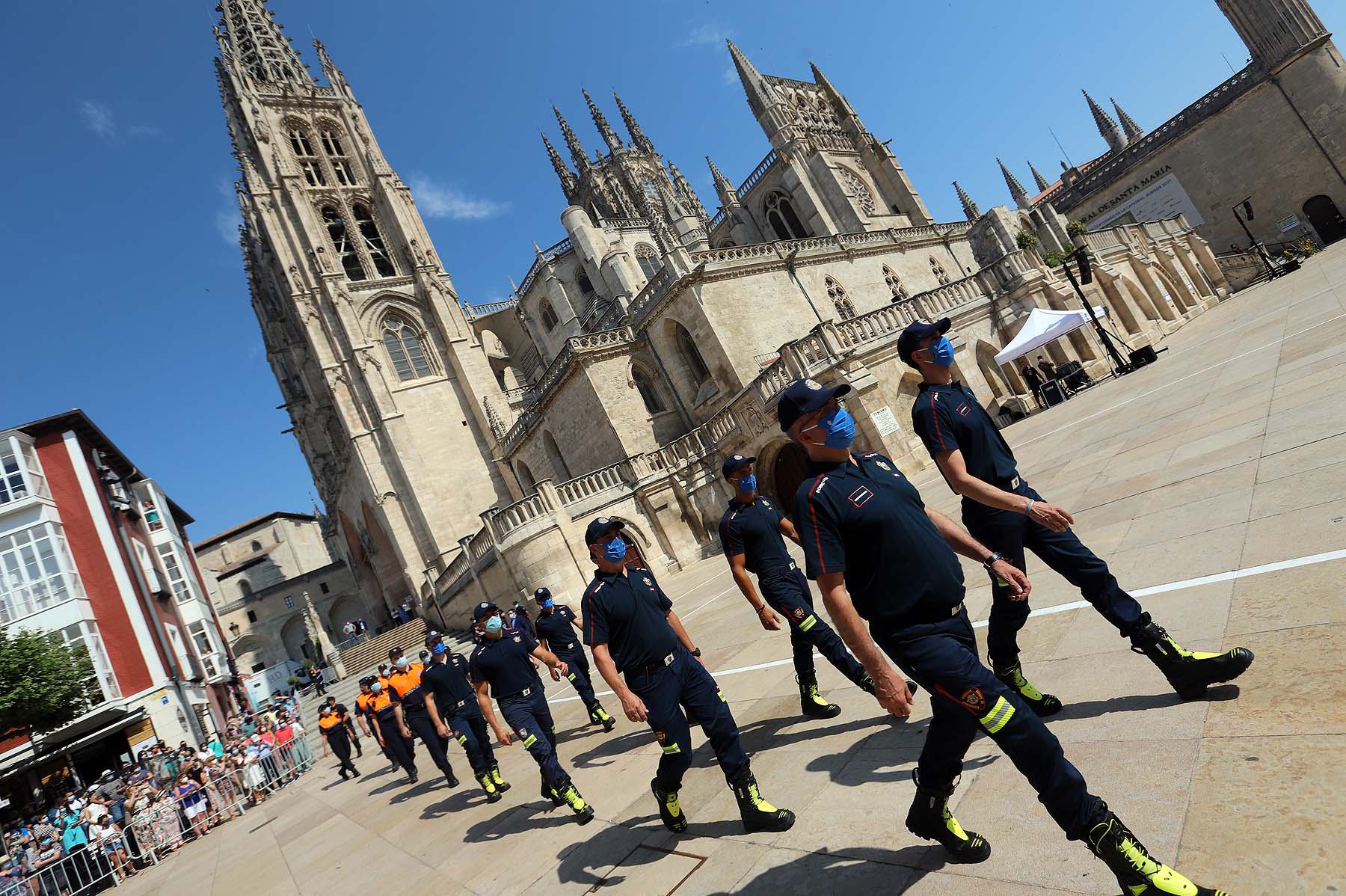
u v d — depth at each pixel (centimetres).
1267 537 533
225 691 3506
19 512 2533
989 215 4103
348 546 6100
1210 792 298
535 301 5238
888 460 338
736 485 665
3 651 1925
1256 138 5328
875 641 322
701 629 1312
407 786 1209
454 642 3080
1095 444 1291
